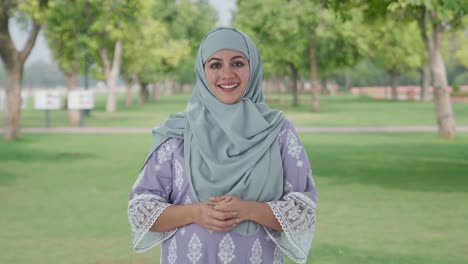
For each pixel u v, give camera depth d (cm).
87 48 2452
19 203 838
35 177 1088
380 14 1555
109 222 711
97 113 3456
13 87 1817
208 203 227
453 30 1758
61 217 740
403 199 848
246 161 233
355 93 9750
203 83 244
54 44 2498
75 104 2367
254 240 235
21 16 1767
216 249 232
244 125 238
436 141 1692
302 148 244
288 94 8925
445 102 1767
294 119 2789
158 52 4288
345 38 3234
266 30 3291
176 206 234
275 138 239
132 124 2528
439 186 959
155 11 5162
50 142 1745
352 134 1936
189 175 237
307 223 236
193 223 235
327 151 1462
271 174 236
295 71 4238
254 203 229
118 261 548
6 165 1252
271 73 4766
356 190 925
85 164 1263
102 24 2270
